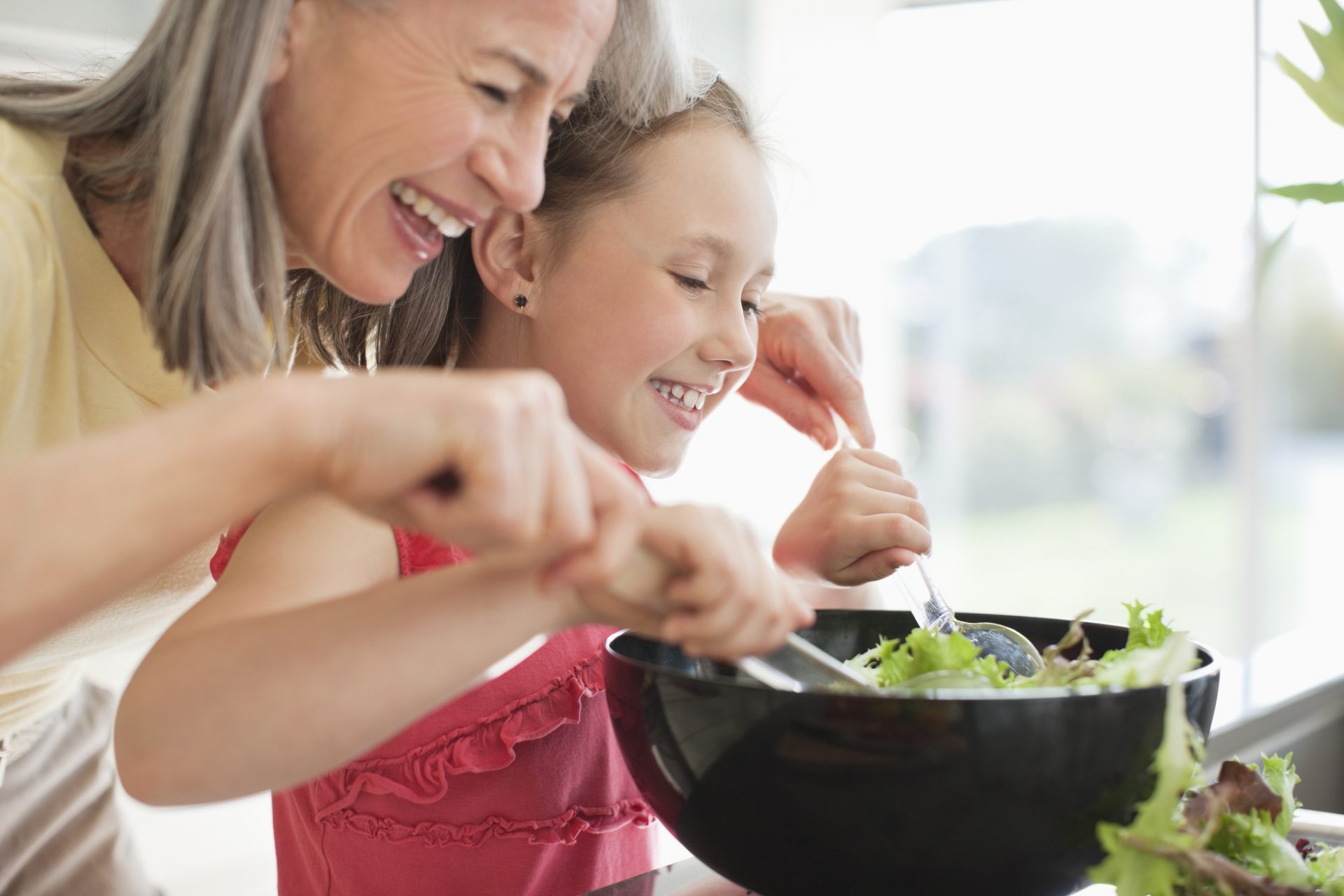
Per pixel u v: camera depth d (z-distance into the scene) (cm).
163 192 73
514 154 72
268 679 55
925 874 53
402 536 80
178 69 73
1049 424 481
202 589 105
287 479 46
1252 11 401
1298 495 411
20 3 203
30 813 126
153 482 44
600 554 48
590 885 93
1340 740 129
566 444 47
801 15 373
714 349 94
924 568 94
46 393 82
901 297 443
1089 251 461
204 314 73
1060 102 446
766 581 52
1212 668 58
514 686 89
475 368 102
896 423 437
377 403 45
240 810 224
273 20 69
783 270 379
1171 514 495
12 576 43
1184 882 53
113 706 138
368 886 90
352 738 55
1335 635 164
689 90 96
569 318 94
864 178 398
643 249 92
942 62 437
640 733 59
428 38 69
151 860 208
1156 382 474
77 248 80
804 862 54
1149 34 438
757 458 360
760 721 52
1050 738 50
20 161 77
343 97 70
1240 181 429
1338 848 62
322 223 74
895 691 56
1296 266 400
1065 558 504
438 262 98
